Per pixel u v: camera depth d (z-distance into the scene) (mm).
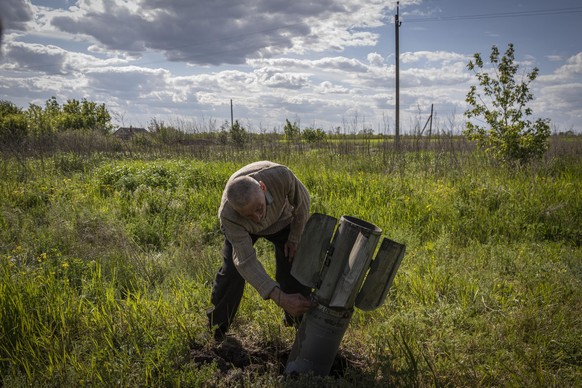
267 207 3111
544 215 6527
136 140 16797
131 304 3723
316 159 11812
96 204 7656
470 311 3779
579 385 2801
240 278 3383
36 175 10391
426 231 6168
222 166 10953
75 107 36688
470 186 7777
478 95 10805
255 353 3393
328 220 2814
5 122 19016
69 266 4555
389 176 9367
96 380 2838
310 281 2832
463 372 3018
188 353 3215
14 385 2721
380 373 3072
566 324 3520
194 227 6406
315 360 2863
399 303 3957
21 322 3342
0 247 5262
